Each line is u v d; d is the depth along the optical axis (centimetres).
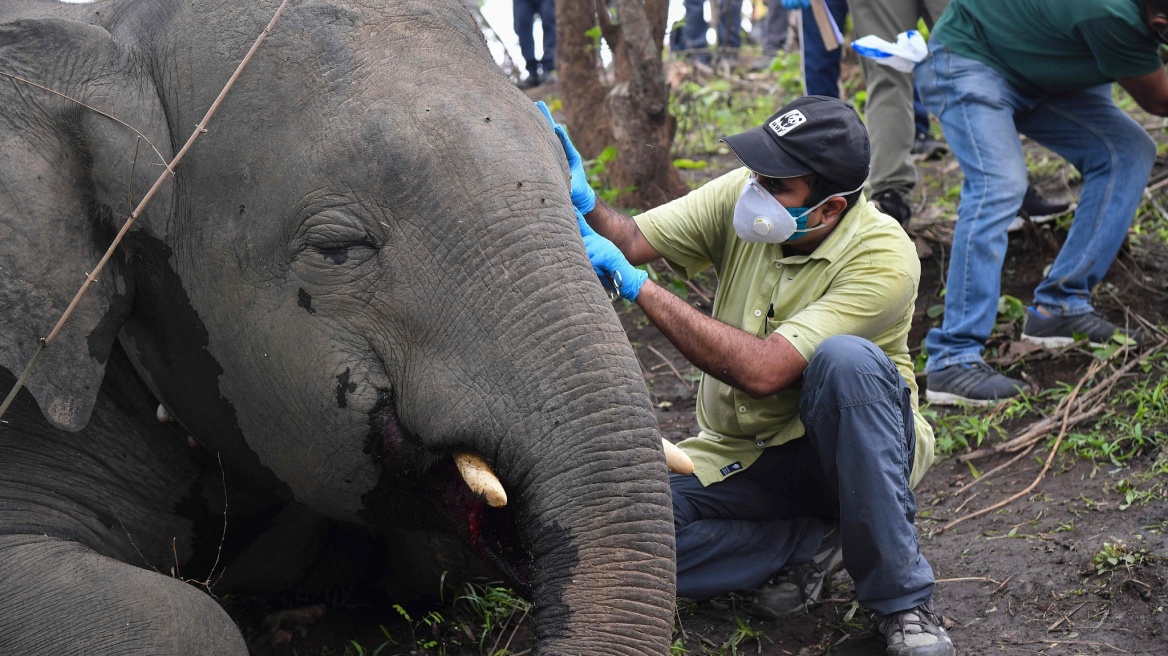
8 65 265
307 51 262
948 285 499
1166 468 407
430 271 252
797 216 331
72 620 256
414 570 353
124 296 277
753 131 327
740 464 352
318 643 349
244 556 331
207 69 269
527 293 247
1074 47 477
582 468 240
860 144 325
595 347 245
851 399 314
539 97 923
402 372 257
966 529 408
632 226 363
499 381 246
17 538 275
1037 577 363
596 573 237
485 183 252
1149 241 588
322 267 258
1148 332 513
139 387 303
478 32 280
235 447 288
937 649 318
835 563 357
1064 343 509
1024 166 495
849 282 333
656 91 605
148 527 306
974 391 486
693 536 352
